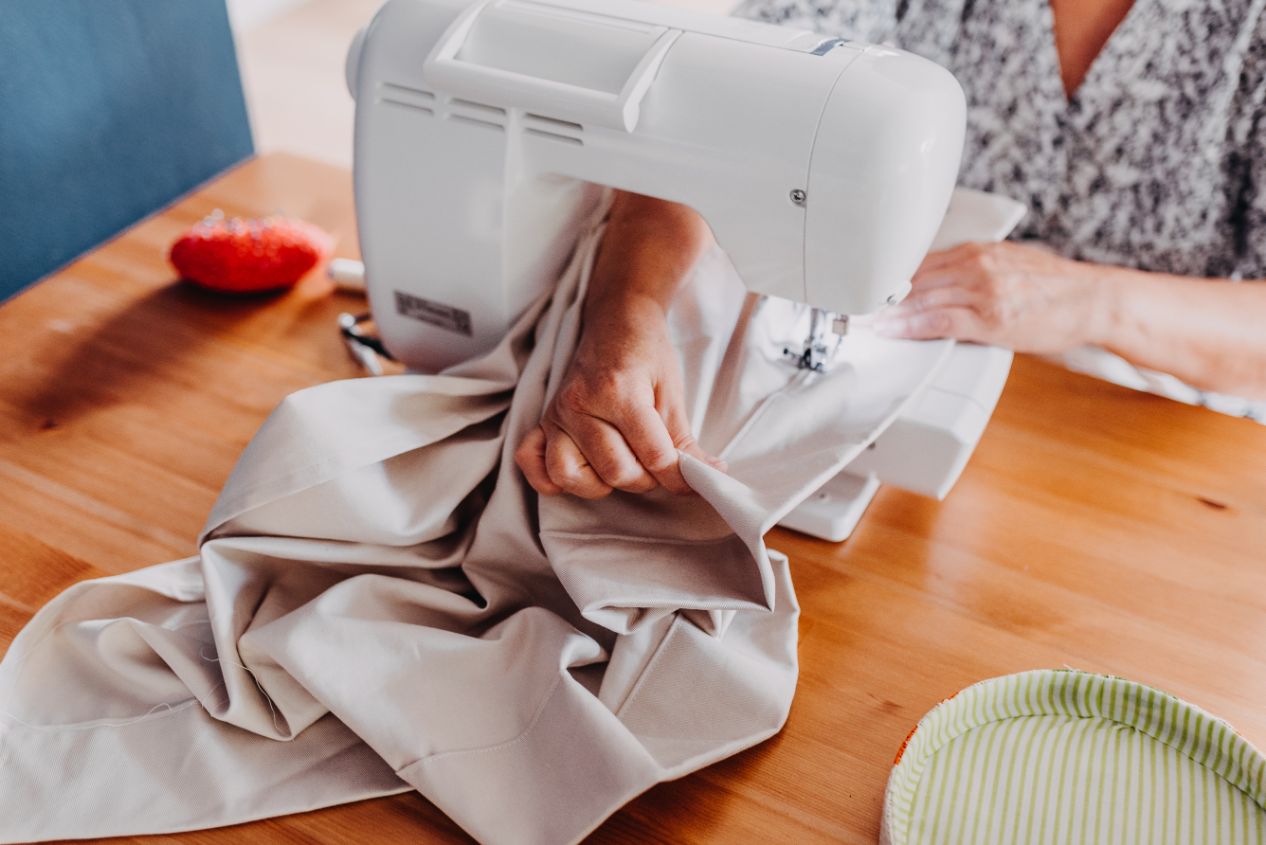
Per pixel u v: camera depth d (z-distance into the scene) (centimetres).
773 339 89
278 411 75
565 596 79
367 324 107
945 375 87
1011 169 127
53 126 127
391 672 71
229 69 148
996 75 123
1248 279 117
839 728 73
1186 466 92
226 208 121
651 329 83
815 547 85
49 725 71
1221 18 109
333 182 125
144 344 103
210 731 71
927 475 83
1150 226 123
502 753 68
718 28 76
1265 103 111
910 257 75
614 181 79
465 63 79
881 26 126
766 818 67
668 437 76
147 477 90
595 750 66
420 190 86
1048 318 96
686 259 90
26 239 129
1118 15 115
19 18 119
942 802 66
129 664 73
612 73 76
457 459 80
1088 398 98
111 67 131
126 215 141
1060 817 65
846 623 79
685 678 72
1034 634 79
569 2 80
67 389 98
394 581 75
